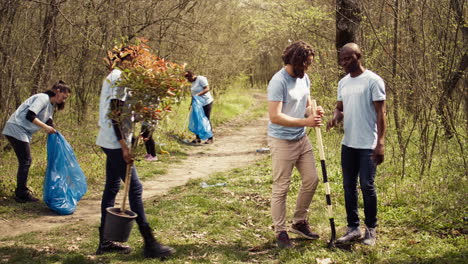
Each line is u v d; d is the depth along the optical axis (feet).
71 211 21.04
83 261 14.06
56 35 32.65
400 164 24.97
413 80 22.20
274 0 45.80
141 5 42.65
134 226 17.42
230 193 23.03
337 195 21.66
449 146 22.43
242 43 66.28
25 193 22.44
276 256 14.51
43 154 30.45
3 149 29.27
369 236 15.19
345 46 15.03
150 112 13.70
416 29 23.49
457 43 21.91
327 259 13.84
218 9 59.62
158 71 13.38
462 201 17.85
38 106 21.62
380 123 14.65
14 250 15.31
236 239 16.34
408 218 17.49
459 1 21.27
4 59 29.55
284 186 15.11
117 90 13.58
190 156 36.52
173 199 21.94
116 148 14.03
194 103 42.29
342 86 15.48
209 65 60.03
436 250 14.19
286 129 14.89
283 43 59.57
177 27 46.91
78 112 38.58
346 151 15.37
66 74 36.06
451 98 22.89
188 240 16.05
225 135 49.80
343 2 30.78
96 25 36.60
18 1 29.68
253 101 97.86
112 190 14.62
